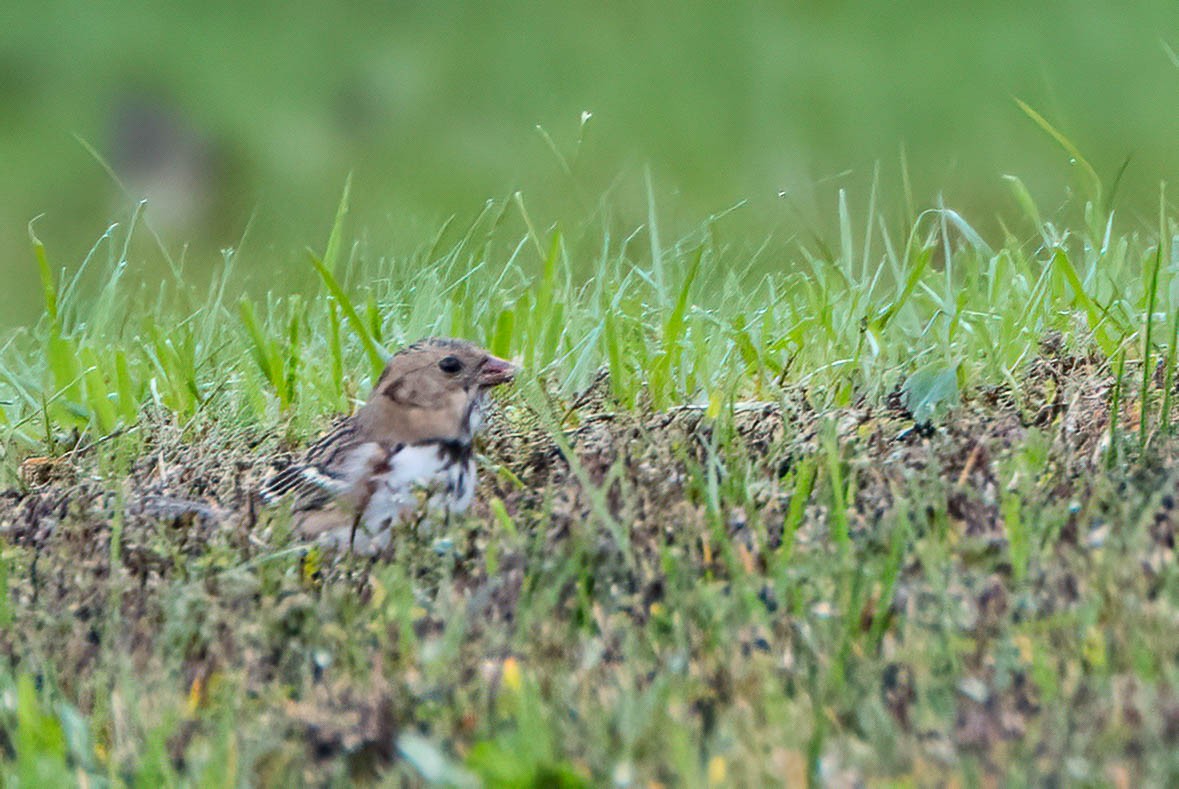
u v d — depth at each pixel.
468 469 9.99
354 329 12.55
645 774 6.48
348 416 11.47
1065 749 6.34
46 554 9.05
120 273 13.90
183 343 13.21
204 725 7.29
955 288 13.34
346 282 14.06
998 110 31.61
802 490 8.72
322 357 13.02
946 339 11.61
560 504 8.84
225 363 12.90
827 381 11.40
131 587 8.48
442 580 8.19
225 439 11.16
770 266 14.93
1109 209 14.23
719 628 7.50
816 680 7.02
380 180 31.53
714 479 8.87
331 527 9.81
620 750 6.62
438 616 7.85
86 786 7.00
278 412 11.97
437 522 8.91
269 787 6.77
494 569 8.39
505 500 9.64
